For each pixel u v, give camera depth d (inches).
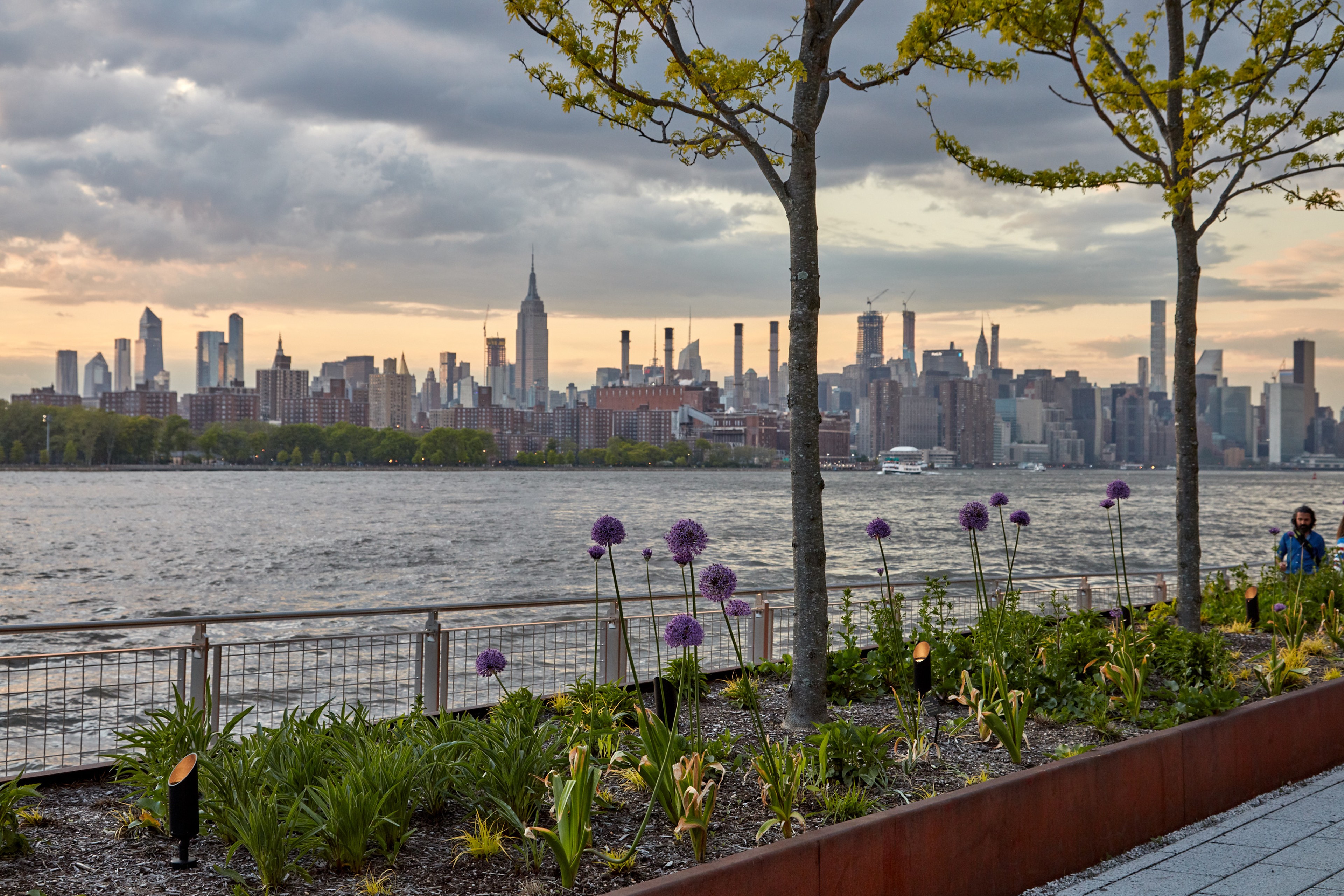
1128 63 518.3
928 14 339.9
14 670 678.5
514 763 220.8
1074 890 219.9
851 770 250.2
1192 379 485.1
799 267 314.8
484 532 2800.2
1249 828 263.4
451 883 192.4
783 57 299.3
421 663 334.6
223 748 235.0
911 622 519.8
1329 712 326.3
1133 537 2743.6
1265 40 479.8
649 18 304.0
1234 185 480.7
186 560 1956.2
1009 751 279.7
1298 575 522.9
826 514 3801.7
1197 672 365.4
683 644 233.5
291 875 194.2
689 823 200.5
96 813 234.5
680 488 7554.1
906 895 196.5
